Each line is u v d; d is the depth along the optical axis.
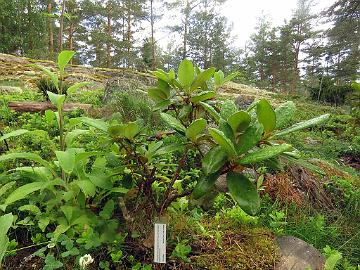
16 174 2.00
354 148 5.52
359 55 24.42
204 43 38.22
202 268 1.59
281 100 13.76
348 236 2.34
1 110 4.29
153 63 25.53
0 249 1.19
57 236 1.47
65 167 1.42
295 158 1.42
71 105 5.45
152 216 1.73
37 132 1.82
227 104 1.53
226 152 1.31
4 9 19.41
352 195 2.98
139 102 4.83
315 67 36.00
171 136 3.09
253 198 1.29
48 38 25.77
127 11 31.28
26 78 10.03
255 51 45.41
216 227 1.91
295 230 2.17
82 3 27.72
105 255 1.60
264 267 1.61
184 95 1.88
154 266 1.54
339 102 14.80
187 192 1.61
